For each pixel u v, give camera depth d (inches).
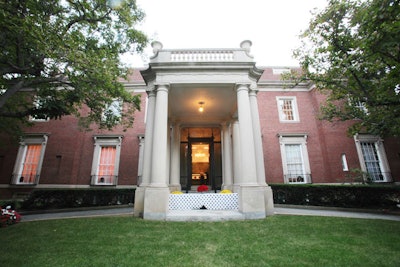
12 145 557.3
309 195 405.4
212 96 379.6
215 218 255.0
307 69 311.3
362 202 369.1
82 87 297.0
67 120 568.4
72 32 261.4
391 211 329.7
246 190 270.7
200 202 309.3
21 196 515.5
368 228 216.8
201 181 482.6
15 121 468.8
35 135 556.4
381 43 186.1
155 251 152.5
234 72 323.0
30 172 542.6
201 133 514.3
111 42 346.6
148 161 307.7
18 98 442.0
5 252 151.6
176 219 255.4
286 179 539.2
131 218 271.0
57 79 288.5
